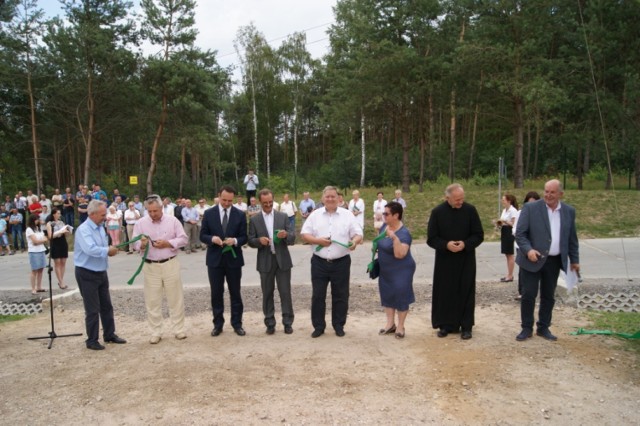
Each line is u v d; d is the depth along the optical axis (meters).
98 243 6.20
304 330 6.66
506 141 36.09
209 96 26.50
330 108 27.39
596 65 21.09
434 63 21.84
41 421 4.24
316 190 34.78
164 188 32.31
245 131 49.22
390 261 6.15
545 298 5.89
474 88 22.95
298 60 40.41
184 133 27.20
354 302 8.20
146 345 6.23
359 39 23.14
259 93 42.59
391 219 6.10
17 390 4.91
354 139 41.62
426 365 5.17
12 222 19.17
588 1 21.59
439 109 26.19
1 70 24.98
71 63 26.02
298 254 14.28
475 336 6.10
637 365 5.00
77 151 38.50
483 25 21.91
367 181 32.34
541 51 22.91
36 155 28.47
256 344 6.06
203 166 41.44
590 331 6.12
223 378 4.97
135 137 33.16
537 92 19.25
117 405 4.47
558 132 32.84
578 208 17.84
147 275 6.31
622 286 8.33
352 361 5.35
